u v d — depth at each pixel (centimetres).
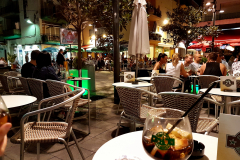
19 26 2389
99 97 644
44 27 2252
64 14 728
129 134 112
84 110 486
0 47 2702
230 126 72
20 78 368
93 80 705
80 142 300
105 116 434
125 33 2059
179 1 2828
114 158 84
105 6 662
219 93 262
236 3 2533
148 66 1098
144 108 279
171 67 472
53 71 352
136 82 366
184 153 68
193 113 192
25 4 2214
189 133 73
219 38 1448
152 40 2192
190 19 1205
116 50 533
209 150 92
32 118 421
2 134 49
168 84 378
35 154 262
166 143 67
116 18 525
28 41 2344
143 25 491
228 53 1478
